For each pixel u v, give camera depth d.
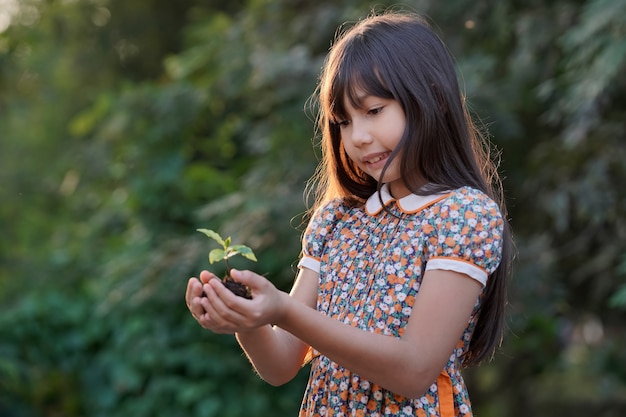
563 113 3.97
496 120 3.89
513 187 4.26
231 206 4.11
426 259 1.44
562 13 3.88
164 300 4.32
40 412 4.54
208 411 4.13
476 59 3.93
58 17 6.80
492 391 5.07
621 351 5.72
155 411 4.21
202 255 4.16
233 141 5.16
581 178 3.90
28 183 6.23
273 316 1.26
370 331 1.44
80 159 5.43
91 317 4.67
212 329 1.28
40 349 4.59
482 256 1.41
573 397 5.41
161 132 4.79
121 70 7.00
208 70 4.98
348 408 1.47
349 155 1.51
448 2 4.02
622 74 3.66
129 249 4.67
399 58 1.46
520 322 3.76
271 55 4.11
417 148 1.45
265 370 1.52
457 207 1.43
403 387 1.34
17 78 6.73
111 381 4.46
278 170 4.23
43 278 5.11
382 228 1.51
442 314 1.38
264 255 4.05
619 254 3.95
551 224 4.24
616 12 3.29
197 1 6.71
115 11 6.88
